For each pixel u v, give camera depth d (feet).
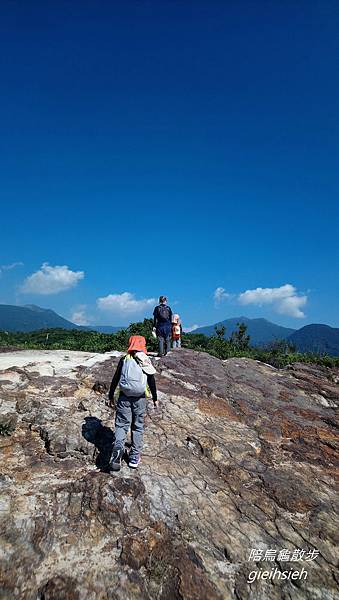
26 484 16.15
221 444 21.94
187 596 12.56
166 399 26.35
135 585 12.55
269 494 18.39
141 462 18.72
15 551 12.96
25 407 22.30
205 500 17.06
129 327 62.95
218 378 32.65
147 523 15.14
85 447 19.06
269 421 26.27
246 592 13.14
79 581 12.24
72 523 14.49
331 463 22.50
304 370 40.32
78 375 28.71
